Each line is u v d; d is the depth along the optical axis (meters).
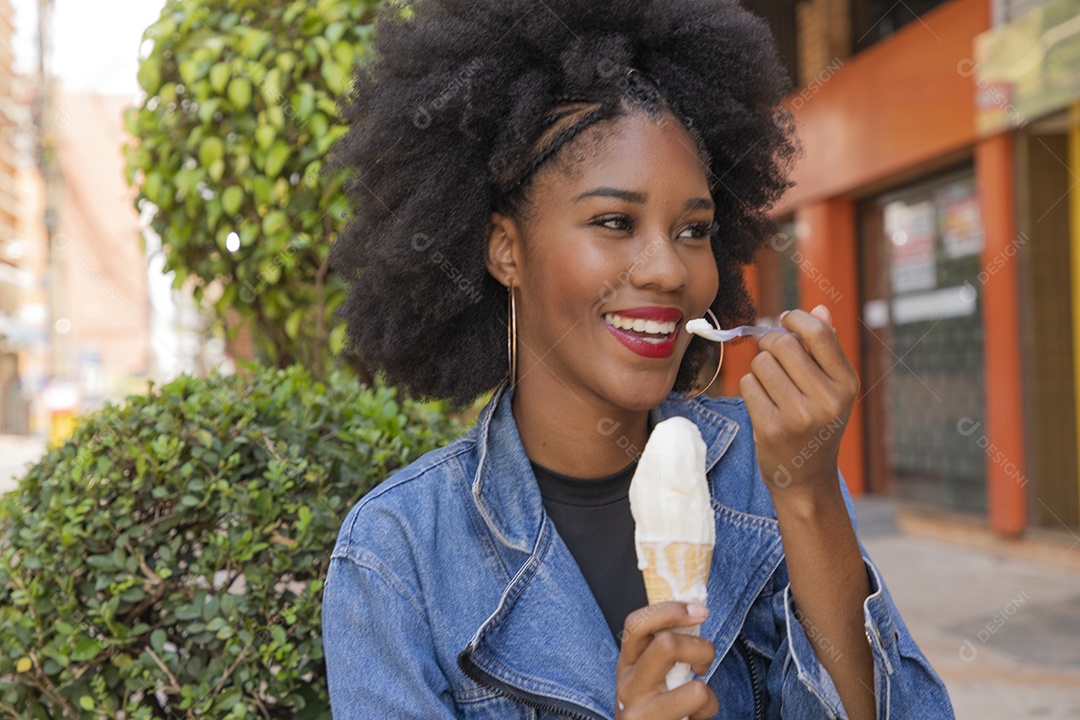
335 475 2.01
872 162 8.98
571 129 1.36
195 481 1.90
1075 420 7.46
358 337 1.73
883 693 1.26
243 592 2.00
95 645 1.85
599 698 1.31
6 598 1.96
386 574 1.34
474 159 1.53
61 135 21.69
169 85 2.81
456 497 1.42
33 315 42.25
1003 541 7.70
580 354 1.36
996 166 7.57
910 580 7.05
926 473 8.99
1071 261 7.42
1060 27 6.70
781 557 1.45
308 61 2.65
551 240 1.37
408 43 1.61
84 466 1.90
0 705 1.90
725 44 1.55
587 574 1.42
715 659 1.39
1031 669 5.00
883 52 8.73
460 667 1.31
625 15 1.47
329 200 2.68
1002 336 7.63
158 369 24.31
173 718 1.93
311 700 1.92
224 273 2.98
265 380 2.23
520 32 1.48
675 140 1.36
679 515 1.13
